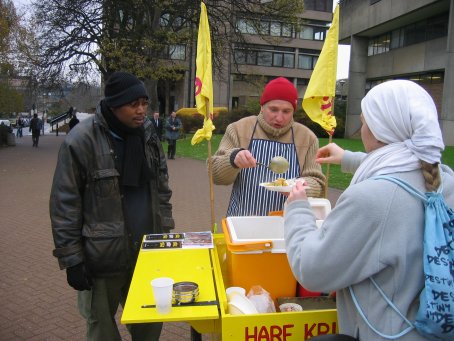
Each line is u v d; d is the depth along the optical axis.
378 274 1.36
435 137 1.36
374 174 1.42
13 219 7.16
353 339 1.43
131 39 20.39
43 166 14.70
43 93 23.62
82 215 2.33
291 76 53.31
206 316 1.58
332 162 2.36
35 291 4.22
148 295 1.73
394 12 25.34
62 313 3.76
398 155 1.40
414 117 1.38
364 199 1.32
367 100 1.50
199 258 2.12
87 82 22.23
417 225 1.32
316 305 1.96
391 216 1.31
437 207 1.32
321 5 52.91
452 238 1.30
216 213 7.80
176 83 44.41
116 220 2.34
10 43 19.78
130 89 2.25
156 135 2.65
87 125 2.33
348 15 31.31
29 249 5.54
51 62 20.75
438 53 24.08
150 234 2.45
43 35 20.56
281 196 2.73
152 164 2.55
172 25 22.67
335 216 1.39
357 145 21.70
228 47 23.44
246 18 21.88
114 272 2.35
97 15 20.56
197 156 18.06
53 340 3.31
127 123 2.33
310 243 1.43
